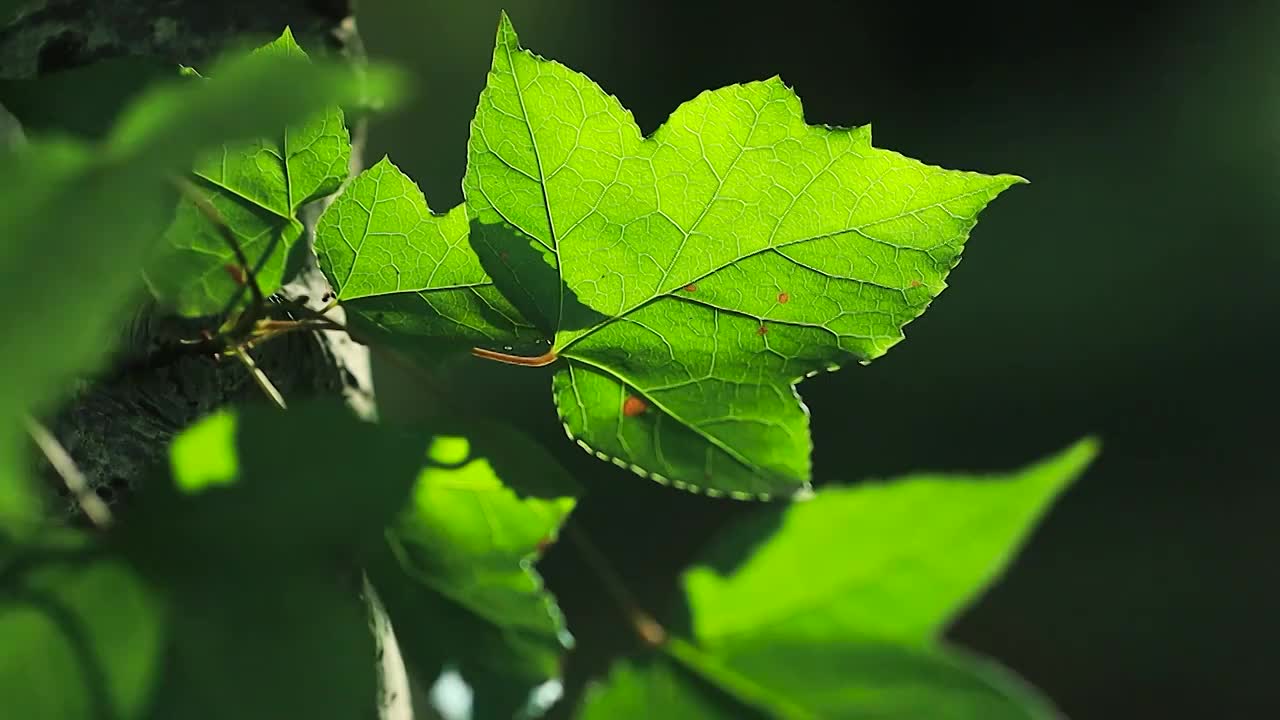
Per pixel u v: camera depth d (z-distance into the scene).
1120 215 3.12
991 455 2.83
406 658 0.49
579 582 2.37
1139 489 2.78
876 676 0.46
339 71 0.42
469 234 0.51
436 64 3.22
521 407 2.61
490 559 0.49
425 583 0.49
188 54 0.60
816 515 0.46
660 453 0.52
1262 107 3.20
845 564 0.46
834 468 2.79
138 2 0.60
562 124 0.51
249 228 0.52
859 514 0.46
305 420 0.46
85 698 0.44
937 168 0.51
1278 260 2.93
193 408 0.55
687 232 0.51
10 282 0.42
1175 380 2.86
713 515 2.53
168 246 0.52
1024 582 2.64
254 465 0.45
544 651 0.49
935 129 3.42
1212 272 2.97
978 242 3.10
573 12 3.45
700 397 0.52
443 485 0.49
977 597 0.46
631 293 0.52
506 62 0.50
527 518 0.49
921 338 2.94
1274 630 2.55
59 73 0.51
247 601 0.45
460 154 3.11
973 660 0.46
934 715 0.46
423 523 0.49
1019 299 3.01
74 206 0.42
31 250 0.42
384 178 0.52
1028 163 3.28
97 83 0.51
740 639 0.47
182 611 0.45
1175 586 2.62
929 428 2.85
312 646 0.45
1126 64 3.31
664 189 0.51
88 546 0.45
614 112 0.51
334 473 0.46
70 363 0.42
